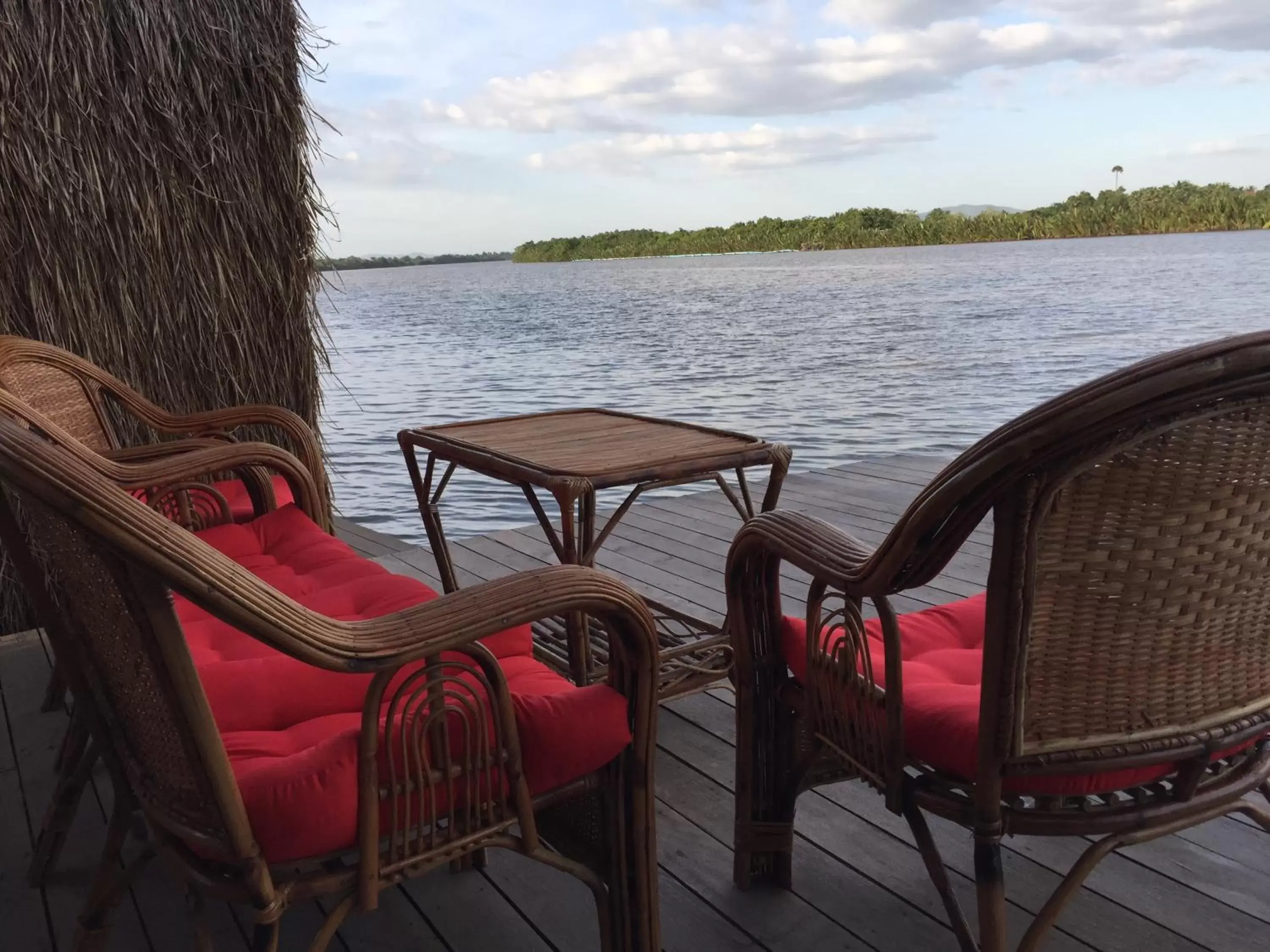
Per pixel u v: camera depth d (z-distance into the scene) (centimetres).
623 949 123
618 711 116
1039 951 133
